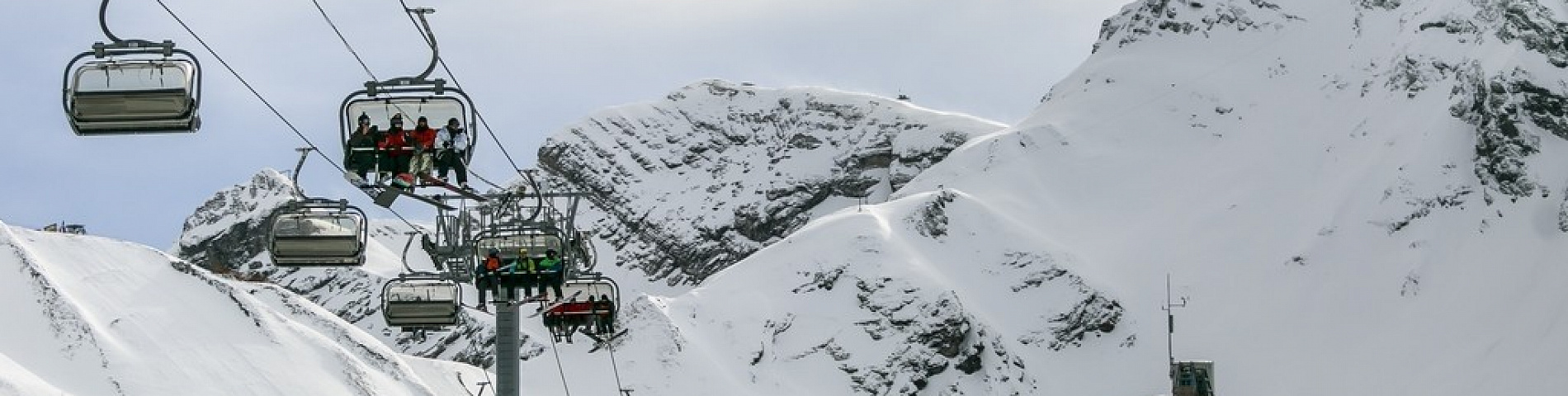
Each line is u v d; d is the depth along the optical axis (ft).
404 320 166.30
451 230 162.61
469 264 156.04
